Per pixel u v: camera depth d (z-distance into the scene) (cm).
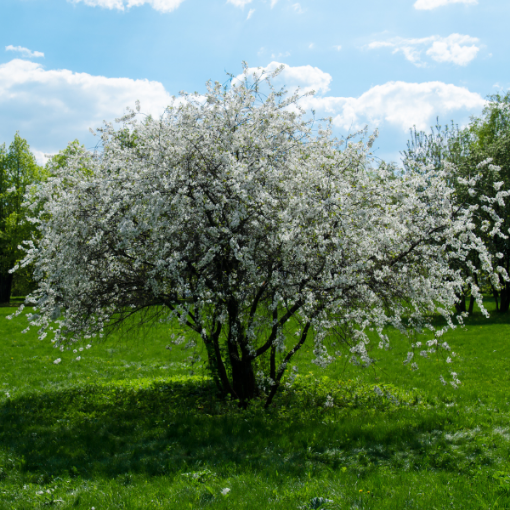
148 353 1953
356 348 900
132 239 887
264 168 873
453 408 994
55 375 1550
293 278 851
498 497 521
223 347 1095
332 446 738
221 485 588
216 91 948
